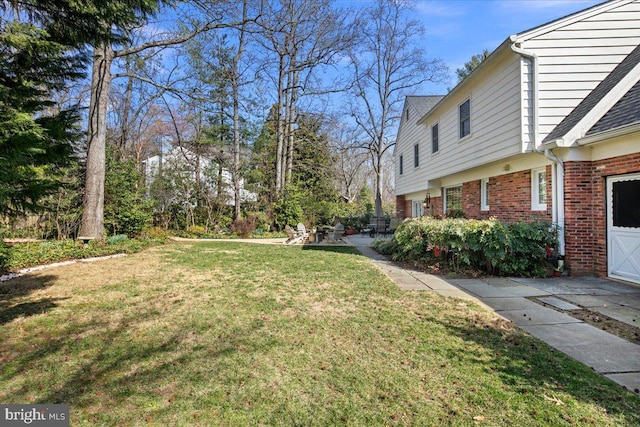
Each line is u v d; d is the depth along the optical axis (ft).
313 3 59.72
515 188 28.66
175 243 40.29
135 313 14.65
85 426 7.47
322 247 38.58
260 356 10.63
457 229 23.30
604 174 21.12
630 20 23.70
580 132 21.27
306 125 79.97
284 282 20.18
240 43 59.67
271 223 60.90
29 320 13.87
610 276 21.31
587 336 12.23
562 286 19.65
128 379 9.36
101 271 23.40
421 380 9.25
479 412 7.88
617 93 21.30
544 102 23.61
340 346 11.35
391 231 60.08
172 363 10.21
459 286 19.77
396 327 13.06
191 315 14.33
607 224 21.43
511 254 22.61
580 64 23.56
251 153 63.72
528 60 23.77
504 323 13.52
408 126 57.47
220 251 33.30
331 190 90.94
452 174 39.19
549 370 9.75
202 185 57.93
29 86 12.38
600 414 7.77
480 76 29.91
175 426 7.46
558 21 23.53
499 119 26.99
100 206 34.19
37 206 12.85
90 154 33.60
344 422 7.59
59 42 13.60
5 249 24.76
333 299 16.75
